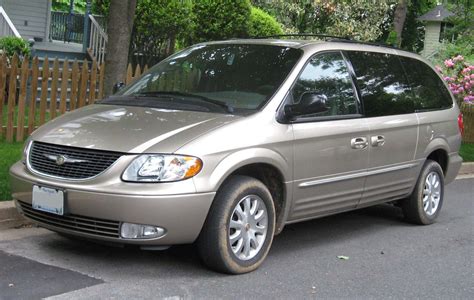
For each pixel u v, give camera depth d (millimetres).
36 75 9766
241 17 15766
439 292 5211
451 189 10414
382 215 8047
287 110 5535
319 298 4867
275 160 5340
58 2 30828
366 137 6309
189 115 5332
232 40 6609
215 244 5004
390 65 7121
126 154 4770
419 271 5750
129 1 9336
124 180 4699
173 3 15398
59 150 5055
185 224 4781
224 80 5926
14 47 13984
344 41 6660
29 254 5406
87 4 16266
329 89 6109
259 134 5250
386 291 5145
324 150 5832
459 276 5668
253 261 5312
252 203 5277
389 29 23891
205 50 6508
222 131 5035
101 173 4766
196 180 4781
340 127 6004
